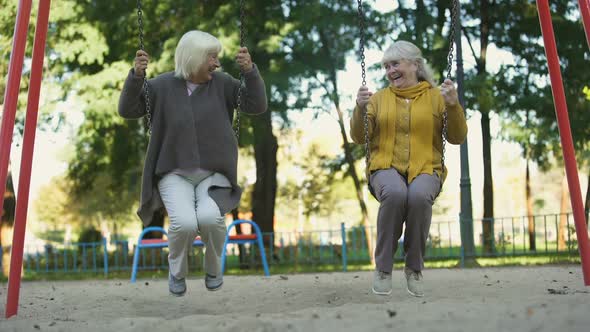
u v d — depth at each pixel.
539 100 13.52
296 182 24.41
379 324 2.95
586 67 13.64
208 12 13.33
